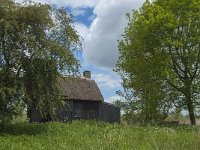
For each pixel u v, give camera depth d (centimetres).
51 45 3058
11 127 3108
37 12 3016
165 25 3978
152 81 4216
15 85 3016
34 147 2391
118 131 2952
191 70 4172
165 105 4275
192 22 4056
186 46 4084
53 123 3394
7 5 2992
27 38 2997
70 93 5084
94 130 3141
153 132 2928
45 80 3102
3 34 2969
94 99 5247
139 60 4291
